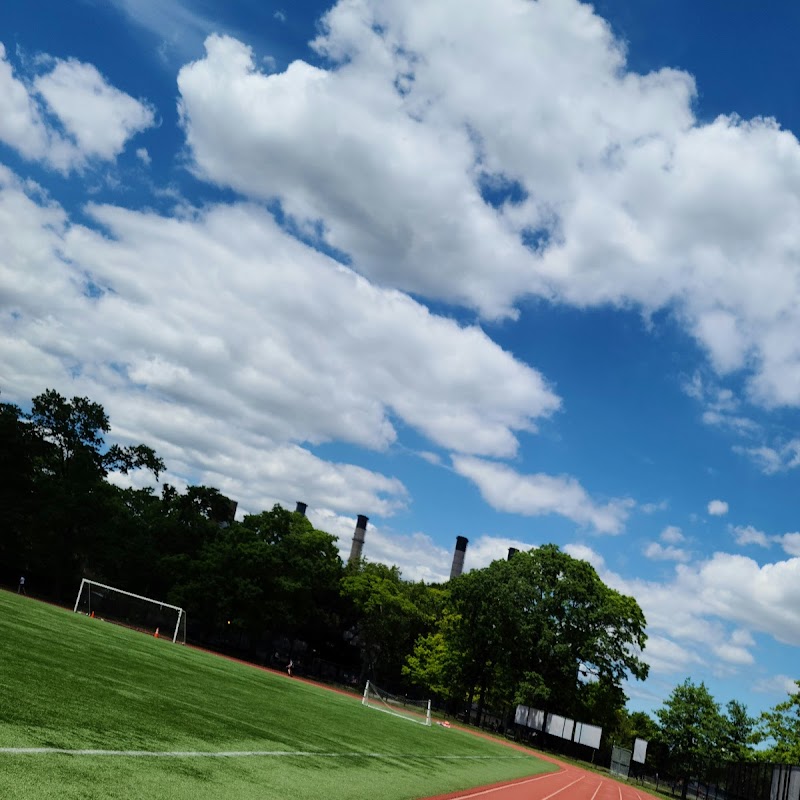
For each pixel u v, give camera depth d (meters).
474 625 75.19
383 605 87.50
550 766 47.41
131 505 84.88
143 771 10.13
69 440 73.06
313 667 92.12
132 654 30.44
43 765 8.94
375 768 17.94
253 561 77.12
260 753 14.73
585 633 72.25
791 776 43.28
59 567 70.12
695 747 73.06
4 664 16.20
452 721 69.81
